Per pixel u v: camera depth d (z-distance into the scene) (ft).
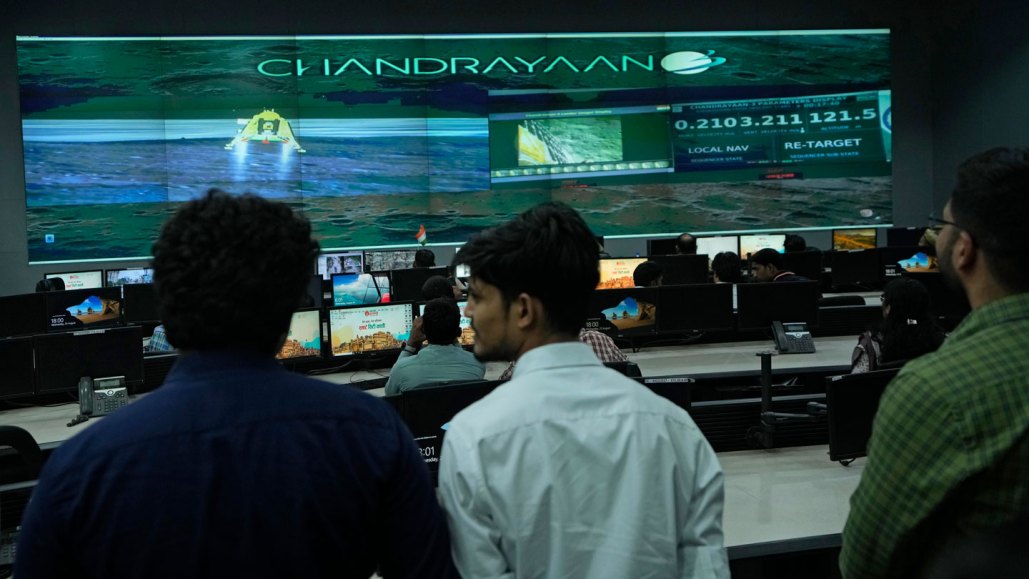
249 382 3.25
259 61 37.60
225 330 3.28
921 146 42.70
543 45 39.63
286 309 3.41
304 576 3.14
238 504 3.07
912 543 3.44
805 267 26.50
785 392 14.97
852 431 9.41
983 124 39.32
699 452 3.91
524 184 39.63
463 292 18.40
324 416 3.26
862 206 42.01
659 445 3.75
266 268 3.30
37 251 35.96
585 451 3.65
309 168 38.09
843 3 41.73
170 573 3.02
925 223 42.75
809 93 41.42
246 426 3.15
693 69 40.57
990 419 3.29
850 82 41.73
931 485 3.33
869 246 33.58
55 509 2.98
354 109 38.37
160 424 3.11
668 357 16.79
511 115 39.50
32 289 35.94
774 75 41.14
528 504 3.55
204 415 3.15
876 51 42.01
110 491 3.00
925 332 10.11
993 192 3.53
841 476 9.61
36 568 2.99
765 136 41.11
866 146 41.98
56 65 36.01
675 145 40.52
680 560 3.78
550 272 3.92
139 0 36.68
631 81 40.19
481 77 39.24
